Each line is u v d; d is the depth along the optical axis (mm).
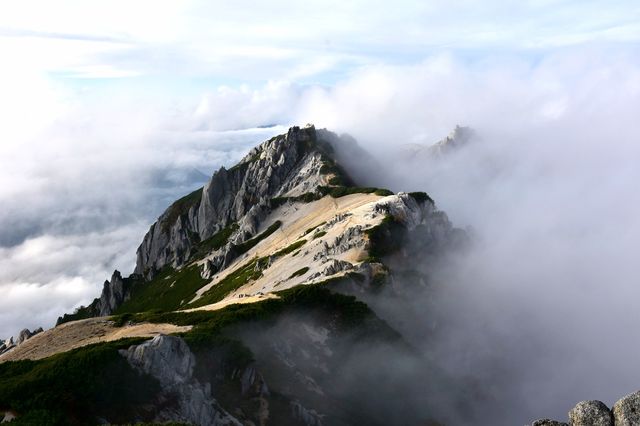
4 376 81000
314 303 122875
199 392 80875
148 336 92062
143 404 76000
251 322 105812
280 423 85438
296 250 192625
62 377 74688
